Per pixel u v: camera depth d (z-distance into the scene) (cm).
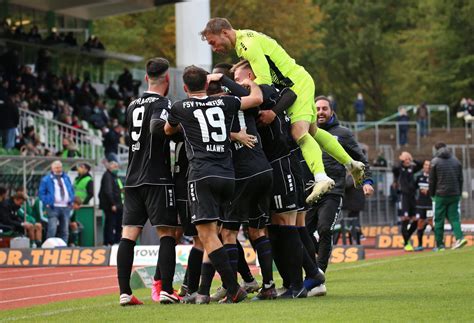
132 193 1839
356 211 3045
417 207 4003
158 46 10188
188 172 1773
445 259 2980
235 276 1791
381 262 2995
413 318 1498
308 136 1864
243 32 1836
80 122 6034
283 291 1911
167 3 6278
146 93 1833
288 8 9706
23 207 4156
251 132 1786
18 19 6950
